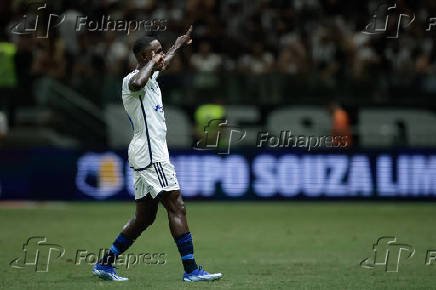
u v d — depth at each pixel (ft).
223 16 239.91
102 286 84.48
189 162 205.05
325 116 214.07
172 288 82.58
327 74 218.38
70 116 216.74
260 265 104.01
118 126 215.51
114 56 227.40
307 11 240.94
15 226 153.07
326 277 93.20
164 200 86.69
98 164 204.54
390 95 217.36
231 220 166.61
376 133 214.90
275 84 215.72
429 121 215.92
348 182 205.87
